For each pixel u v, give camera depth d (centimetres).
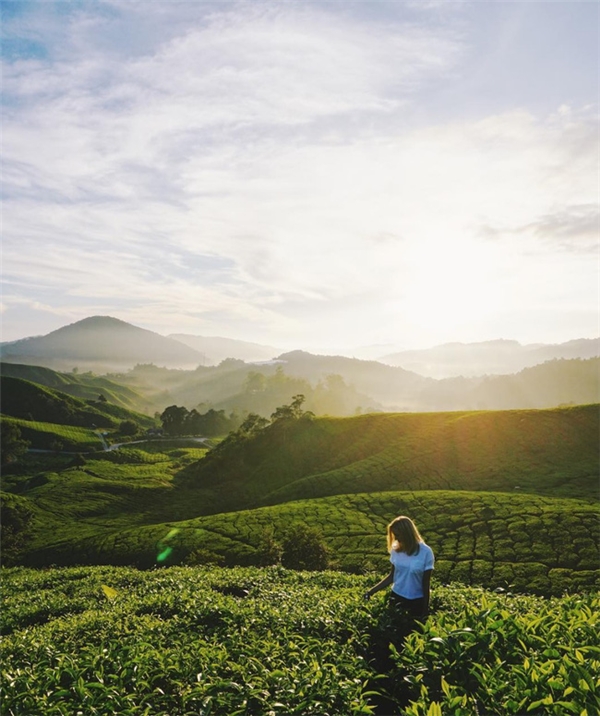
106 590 1658
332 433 13338
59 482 13112
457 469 10175
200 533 7138
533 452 10375
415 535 919
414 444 11606
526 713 501
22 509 9981
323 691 609
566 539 5525
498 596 1094
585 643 635
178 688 672
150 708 605
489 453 10594
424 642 684
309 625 898
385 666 811
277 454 13150
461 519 6625
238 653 767
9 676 699
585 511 6234
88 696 630
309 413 14350
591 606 809
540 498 7138
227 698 612
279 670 652
